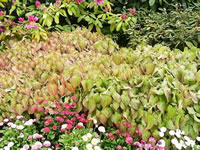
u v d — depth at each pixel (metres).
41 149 2.39
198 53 3.36
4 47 4.23
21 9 4.94
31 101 2.90
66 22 4.93
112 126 2.83
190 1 4.87
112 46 3.94
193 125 2.76
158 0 4.84
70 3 4.54
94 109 2.82
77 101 2.99
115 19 4.60
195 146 2.56
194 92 2.85
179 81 2.95
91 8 4.99
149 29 4.36
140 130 2.72
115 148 2.47
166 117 2.72
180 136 2.60
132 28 4.45
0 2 4.84
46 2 5.02
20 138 2.48
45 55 3.57
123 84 2.88
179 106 2.71
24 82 3.11
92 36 4.15
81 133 2.50
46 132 2.53
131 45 4.39
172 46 4.11
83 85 2.88
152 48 3.53
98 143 2.52
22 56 3.64
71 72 3.07
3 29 4.63
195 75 2.94
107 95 2.75
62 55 3.54
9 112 2.87
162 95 2.73
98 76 2.96
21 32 4.23
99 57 3.48
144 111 2.74
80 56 3.56
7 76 3.16
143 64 3.08
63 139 2.43
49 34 4.21
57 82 3.05
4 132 2.57
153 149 2.45
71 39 3.97
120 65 3.19
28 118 2.94
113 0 4.99
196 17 3.96
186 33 3.94
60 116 2.77
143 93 2.82
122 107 2.76
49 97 2.97
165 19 4.34
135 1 4.93
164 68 2.93
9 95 2.92
